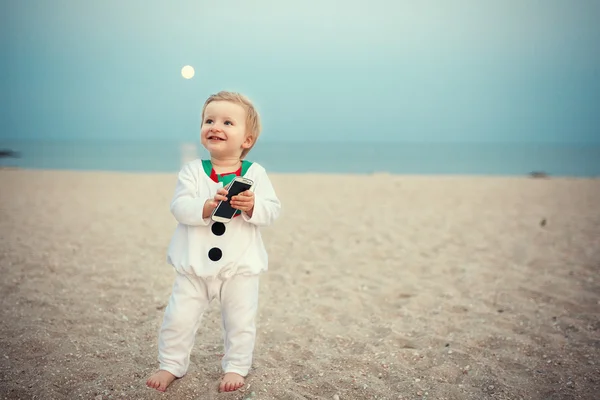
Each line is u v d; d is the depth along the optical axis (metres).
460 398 2.76
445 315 4.10
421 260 5.86
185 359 2.70
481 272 5.33
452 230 7.64
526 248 6.44
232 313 2.61
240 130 2.54
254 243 2.59
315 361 3.19
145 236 6.82
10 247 5.93
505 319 3.99
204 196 2.55
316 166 27.61
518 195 11.90
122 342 3.40
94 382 2.80
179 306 2.56
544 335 3.62
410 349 3.38
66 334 3.49
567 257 5.96
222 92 2.61
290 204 10.21
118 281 4.76
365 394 2.78
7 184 12.88
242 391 2.68
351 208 9.75
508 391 2.83
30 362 3.05
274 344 3.46
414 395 2.78
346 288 4.79
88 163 25.91
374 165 28.22
